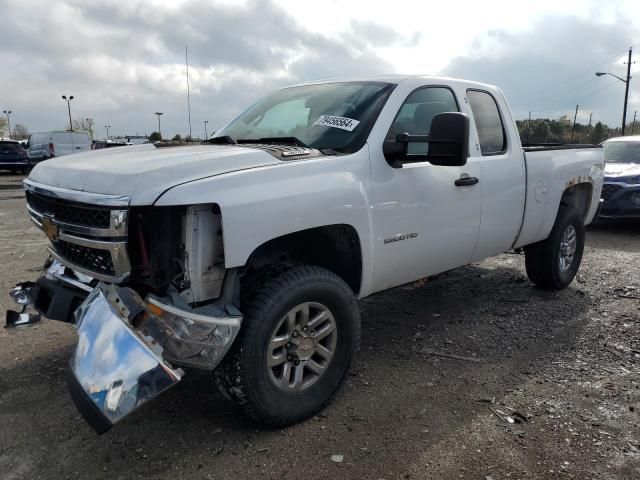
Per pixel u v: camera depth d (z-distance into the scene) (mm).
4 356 4039
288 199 2924
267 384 2955
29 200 3535
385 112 3674
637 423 3176
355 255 3477
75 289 3254
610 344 4355
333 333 3285
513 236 4910
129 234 2691
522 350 4246
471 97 4508
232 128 4340
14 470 2723
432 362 4023
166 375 2488
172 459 2822
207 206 2762
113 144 26234
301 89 4398
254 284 3018
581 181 5734
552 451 2898
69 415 3236
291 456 2852
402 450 2902
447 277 6387
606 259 7367
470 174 4234
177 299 2730
